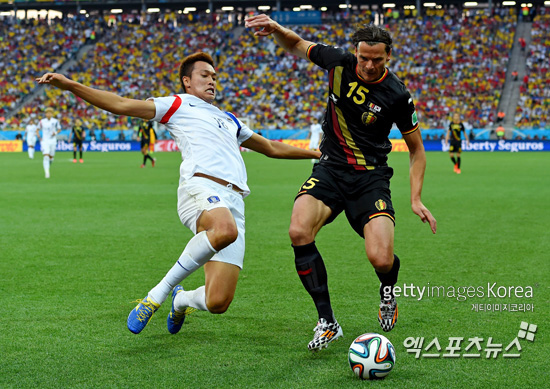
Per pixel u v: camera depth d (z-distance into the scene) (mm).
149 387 4379
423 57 54250
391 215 5480
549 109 48812
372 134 5648
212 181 5539
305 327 5848
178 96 5727
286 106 51781
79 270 8227
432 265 8508
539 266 8438
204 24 60406
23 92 55031
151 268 8367
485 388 4375
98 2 62156
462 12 58969
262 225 12203
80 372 4672
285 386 4402
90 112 53031
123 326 5848
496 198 16828
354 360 4531
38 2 62469
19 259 8938
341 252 9523
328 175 5699
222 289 5375
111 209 14664
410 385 4430
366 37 5277
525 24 57344
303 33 58281
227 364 4855
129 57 57656
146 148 30859
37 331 5676
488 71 52438
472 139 47781
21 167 30547
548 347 5266
